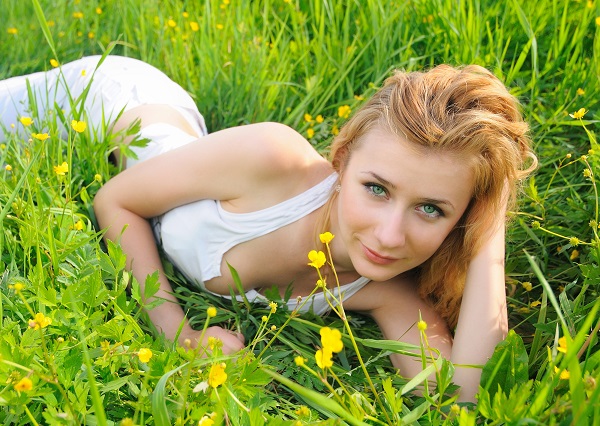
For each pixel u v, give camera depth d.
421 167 1.80
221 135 2.19
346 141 1.96
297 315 2.19
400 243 1.85
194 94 3.08
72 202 2.19
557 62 3.10
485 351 1.96
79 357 1.58
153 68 2.95
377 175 1.83
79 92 2.85
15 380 1.44
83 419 1.52
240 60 3.13
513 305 2.30
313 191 2.12
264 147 2.12
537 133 2.81
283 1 3.60
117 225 2.24
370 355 2.13
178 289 2.21
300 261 2.15
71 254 1.97
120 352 1.66
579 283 2.35
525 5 3.30
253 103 3.00
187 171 2.19
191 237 2.21
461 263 2.09
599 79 2.93
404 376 2.07
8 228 2.13
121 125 2.68
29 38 3.54
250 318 2.16
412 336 2.16
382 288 2.21
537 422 1.38
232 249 2.18
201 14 3.67
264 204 2.14
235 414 1.49
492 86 1.95
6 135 2.46
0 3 3.72
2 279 1.88
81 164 2.43
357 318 2.27
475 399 1.91
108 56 2.96
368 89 2.95
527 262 2.43
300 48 3.30
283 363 1.98
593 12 3.18
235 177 2.14
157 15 3.58
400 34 3.22
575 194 2.58
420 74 1.95
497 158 1.88
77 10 3.76
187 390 1.50
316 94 3.04
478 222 1.99
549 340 2.03
